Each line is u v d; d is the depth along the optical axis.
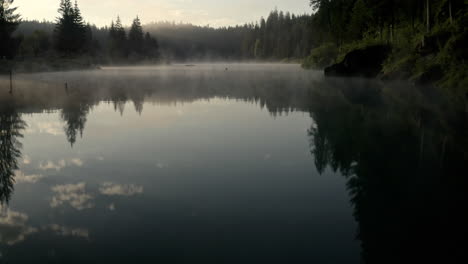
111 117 16.86
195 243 4.93
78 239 5.05
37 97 25.84
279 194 6.86
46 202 6.46
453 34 27.81
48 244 4.91
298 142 11.41
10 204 6.37
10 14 59.50
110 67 111.69
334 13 63.38
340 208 6.15
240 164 8.93
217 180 7.69
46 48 93.31
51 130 13.56
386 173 8.01
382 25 47.19
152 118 16.52
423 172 7.96
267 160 9.30
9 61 59.50
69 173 8.21
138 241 4.99
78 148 10.70
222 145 11.03
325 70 51.59
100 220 5.68
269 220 5.68
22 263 4.43
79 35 91.00
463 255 4.54
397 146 10.40
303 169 8.50
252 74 63.97
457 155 9.21
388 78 36.25
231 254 4.63
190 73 70.75
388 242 4.94
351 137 11.89
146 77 56.03
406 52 37.16
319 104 20.86
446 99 20.41
